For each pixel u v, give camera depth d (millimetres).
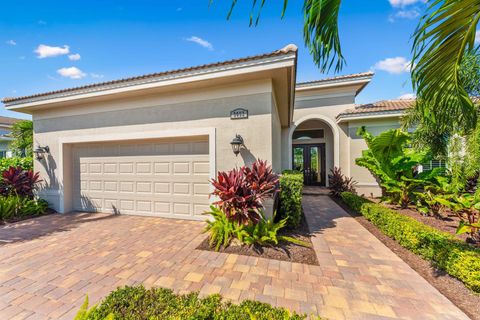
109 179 7297
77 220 6512
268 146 5352
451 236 3818
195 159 6375
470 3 2117
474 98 4348
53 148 7555
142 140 6680
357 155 11031
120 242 4773
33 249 4434
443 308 2617
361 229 5531
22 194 7371
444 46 2523
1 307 2723
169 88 5875
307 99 12578
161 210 6742
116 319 1904
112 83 6078
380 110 10281
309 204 8773
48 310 2668
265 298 2826
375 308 2627
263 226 4574
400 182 7207
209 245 4477
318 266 3648
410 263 3727
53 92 6699
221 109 5703
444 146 6285
